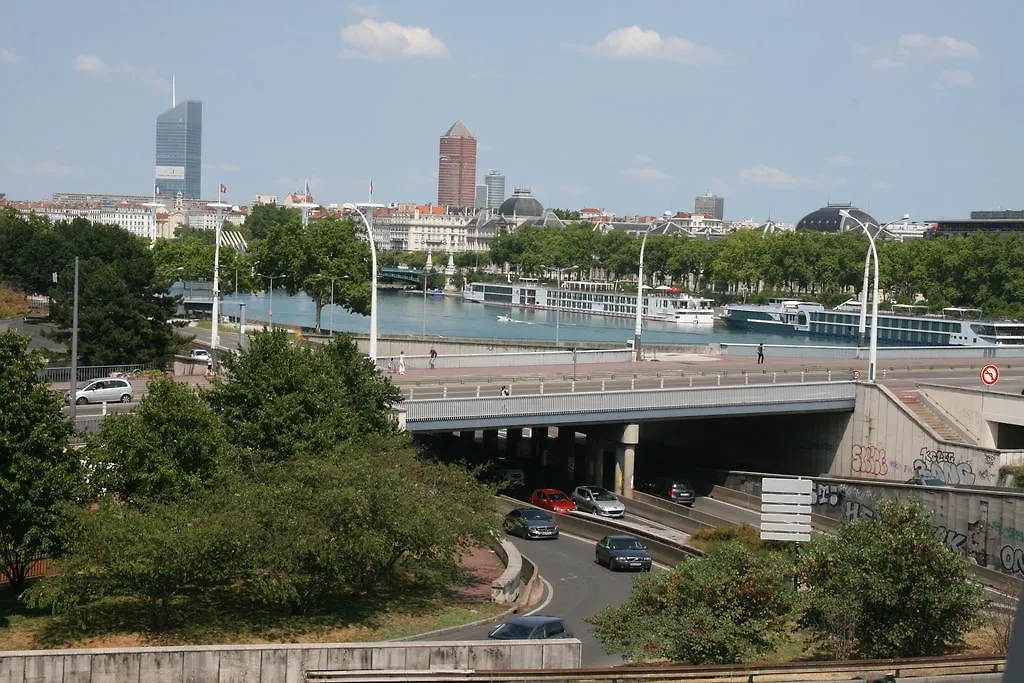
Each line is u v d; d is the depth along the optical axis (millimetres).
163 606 50688
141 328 122062
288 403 65812
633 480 104375
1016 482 87562
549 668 45719
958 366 133750
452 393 98438
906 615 46312
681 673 41156
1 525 51906
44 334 121500
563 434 112250
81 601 51344
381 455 64562
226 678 43938
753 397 101500
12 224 198875
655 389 99875
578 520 84125
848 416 106375
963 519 76312
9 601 54281
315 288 192875
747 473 103125
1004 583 64750
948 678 41031
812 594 47938
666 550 75312
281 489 54625
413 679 42875
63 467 53562
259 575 52375
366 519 54688
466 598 60094
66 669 42625
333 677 43500
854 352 141250
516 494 101750
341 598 57688
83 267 134125
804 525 51625
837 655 46562
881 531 47812
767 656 47281
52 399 55031
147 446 57375
